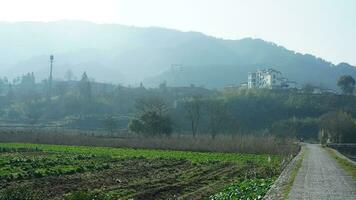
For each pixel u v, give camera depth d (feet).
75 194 60.70
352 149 438.40
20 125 524.11
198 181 133.69
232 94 636.07
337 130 498.28
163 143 323.98
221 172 165.68
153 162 197.16
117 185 115.44
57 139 331.16
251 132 512.22
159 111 408.67
